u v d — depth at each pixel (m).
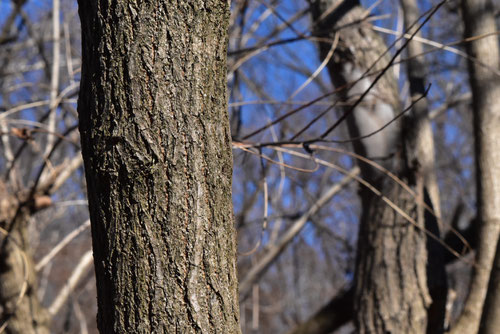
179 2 1.30
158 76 1.28
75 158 4.33
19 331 3.88
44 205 4.12
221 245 1.32
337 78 3.58
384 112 3.47
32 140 3.73
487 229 3.48
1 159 5.75
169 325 1.27
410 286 3.41
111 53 1.28
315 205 5.46
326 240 7.73
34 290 4.03
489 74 3.54
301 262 8.70
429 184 3.51
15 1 6.12
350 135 3.58
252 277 5.73
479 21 3.57
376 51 3.56
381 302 3.43
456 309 7.41
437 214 3.53
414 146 3.47
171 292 1.27
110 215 1.28
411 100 3.56
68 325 6.24
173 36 1.29
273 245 5.92
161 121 1.27
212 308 1.29
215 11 1.34
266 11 5.58
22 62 7.16
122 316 1.27
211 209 1.31
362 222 3.58
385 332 3.41
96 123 1.29
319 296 8.85
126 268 1.27
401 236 3.43
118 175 1.27
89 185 1.32
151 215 1.27
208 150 1.31
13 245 3.95
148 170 1.27
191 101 1.30
